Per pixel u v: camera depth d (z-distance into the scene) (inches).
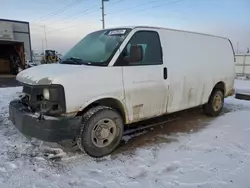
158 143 151.8
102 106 132.4
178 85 169.5
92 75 124.1
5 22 670.5
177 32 173.6
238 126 188.9
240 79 684.7
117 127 136.9
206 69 195.8
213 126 189.5
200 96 194.2
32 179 105.0
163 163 123.2
